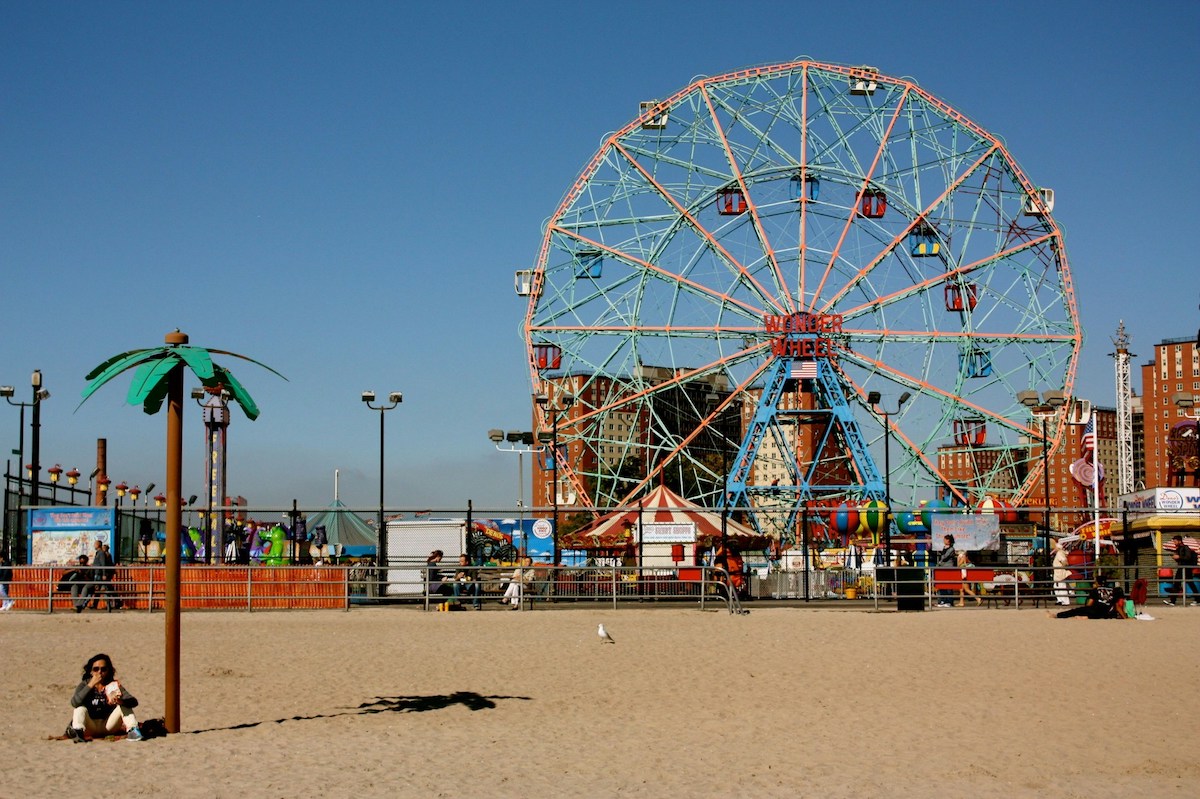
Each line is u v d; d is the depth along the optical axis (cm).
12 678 2908
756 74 10044
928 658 3388
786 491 9425
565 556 6556
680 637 3819
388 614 4625
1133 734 2388
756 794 1870
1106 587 5169
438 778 1939
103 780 1881
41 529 4966
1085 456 8200
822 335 9738
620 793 1864
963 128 10025
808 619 4447
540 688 2881
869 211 9988
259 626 4088
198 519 7581
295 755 2094
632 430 10031
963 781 1977
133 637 3703
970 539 5459
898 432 9900
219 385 2373
